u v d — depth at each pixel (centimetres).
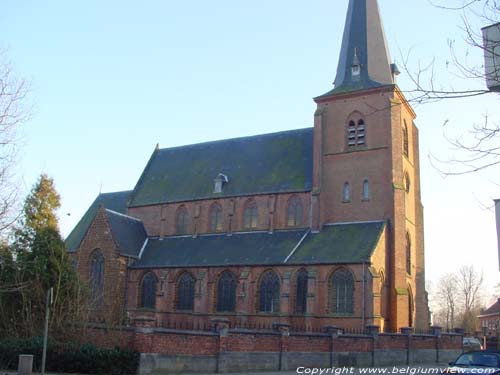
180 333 2920
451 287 14512
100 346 2878
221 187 6406
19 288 3080
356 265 4903
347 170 5694
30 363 2481
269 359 3328
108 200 7638
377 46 6016
